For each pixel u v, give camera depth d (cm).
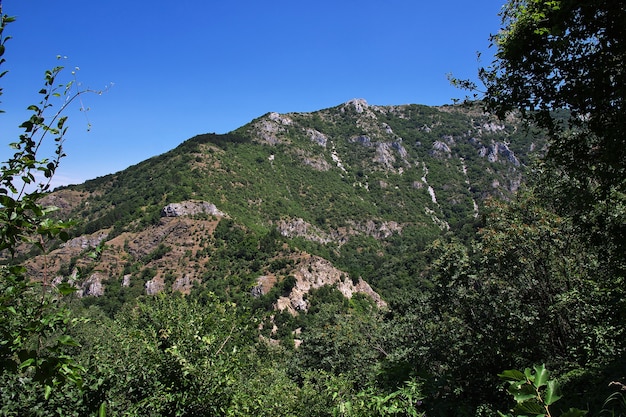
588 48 652
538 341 1016
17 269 261
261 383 942
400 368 676
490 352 1012
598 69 632
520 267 1088
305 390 827
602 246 892
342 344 2342
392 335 1919
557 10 607
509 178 16012
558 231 999
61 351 275
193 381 581
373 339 2239
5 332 272
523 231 1045
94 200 11706
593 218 845
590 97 654
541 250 1050
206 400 573
